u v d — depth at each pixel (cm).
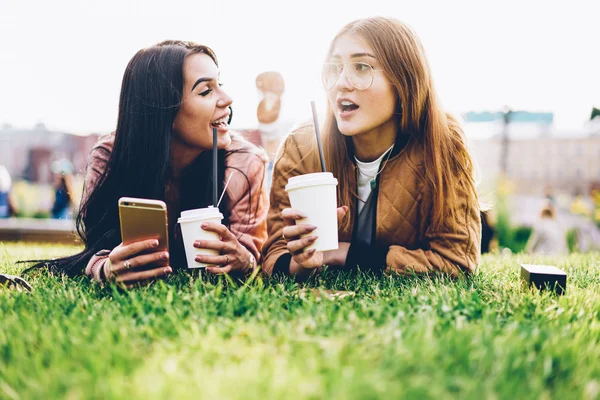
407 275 222
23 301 182
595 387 117
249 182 256
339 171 246
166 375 116
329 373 115
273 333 144
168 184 254
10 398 116
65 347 136
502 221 759
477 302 176
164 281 207
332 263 237
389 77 222
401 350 126
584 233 788
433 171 229
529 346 135
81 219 260
